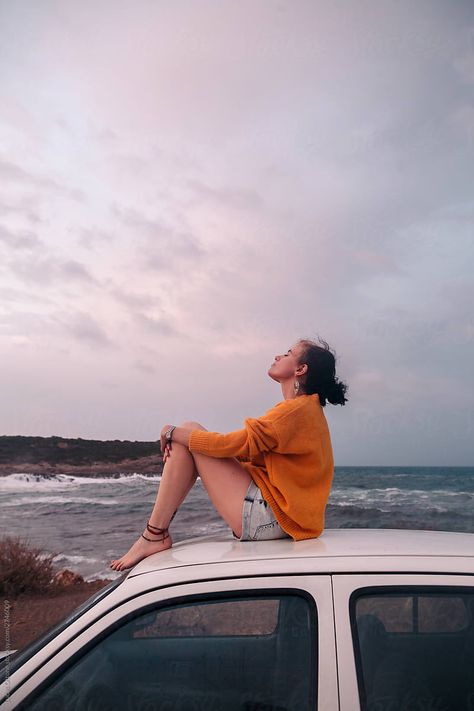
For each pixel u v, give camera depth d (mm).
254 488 2645
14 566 8922
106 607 1801
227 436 2631
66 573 9742
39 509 15742
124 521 14539
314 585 1747
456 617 1726
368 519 15469
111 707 1690
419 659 1684
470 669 1681
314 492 2611
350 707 1599
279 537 2574
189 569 1845
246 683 1697
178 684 1713
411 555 1845
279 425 2605
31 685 1702
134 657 1743
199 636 1752
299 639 1702
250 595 1759
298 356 2990
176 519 13211
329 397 2980
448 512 16516
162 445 2719
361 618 1705
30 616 7371
